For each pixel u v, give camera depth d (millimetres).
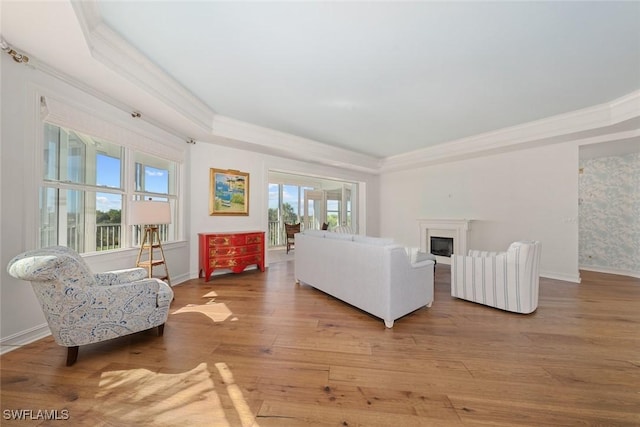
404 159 5934
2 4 1520
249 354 1931
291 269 4988
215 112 3723
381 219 7086
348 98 3186
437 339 2180
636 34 2004
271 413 1361
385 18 1854
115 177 3061
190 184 4207
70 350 1768
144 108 2969
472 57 2326
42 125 2184
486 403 1428
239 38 2105
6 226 1950
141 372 1701
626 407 1393
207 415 1352
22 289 2039
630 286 3812
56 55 2033
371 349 2012
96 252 2764
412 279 2650
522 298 2723
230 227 4621
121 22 1940
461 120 3906
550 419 1314
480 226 5137
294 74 2654
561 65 2451
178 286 3766
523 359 1869
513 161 4703
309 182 8914
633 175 4516
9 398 1450
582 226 5055
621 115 3219
